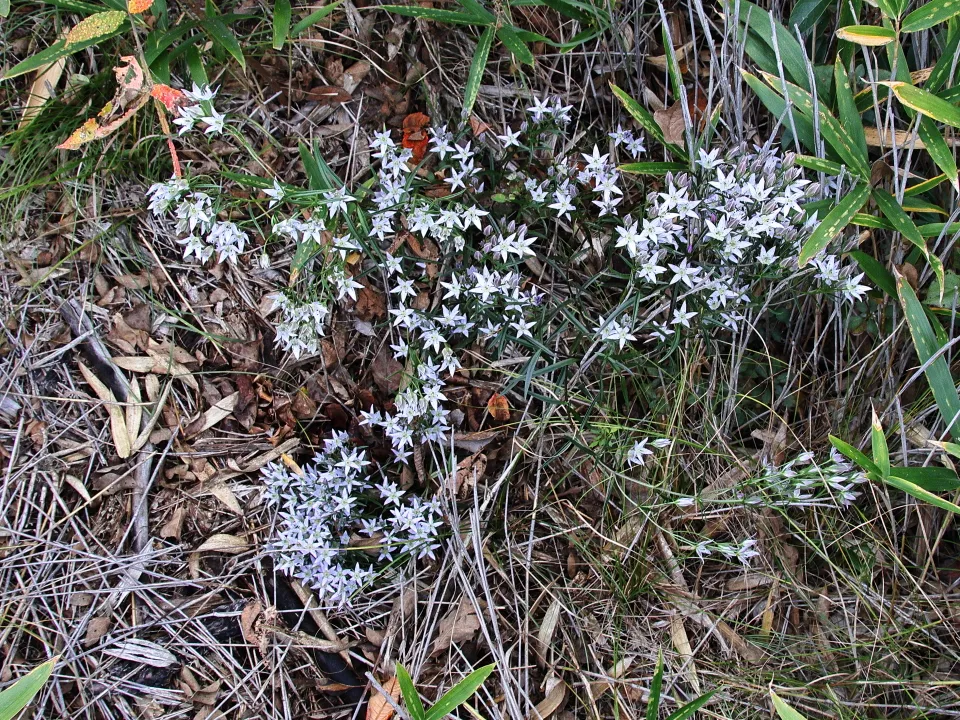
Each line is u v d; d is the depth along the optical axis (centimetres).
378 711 64
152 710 64
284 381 69
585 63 72
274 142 69
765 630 67
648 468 69
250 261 69
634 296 65
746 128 71
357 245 61
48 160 67
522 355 69
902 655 66
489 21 64
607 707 66
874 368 69
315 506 64
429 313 66
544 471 69
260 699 65
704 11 71
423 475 68
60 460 66
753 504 65
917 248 67
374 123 71
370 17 71
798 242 62
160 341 68
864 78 67
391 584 67
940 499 57
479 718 60
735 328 65
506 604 67
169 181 58
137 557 66
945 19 62
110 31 57
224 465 68
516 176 66
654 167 64
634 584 67
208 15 64
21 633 64
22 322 66
